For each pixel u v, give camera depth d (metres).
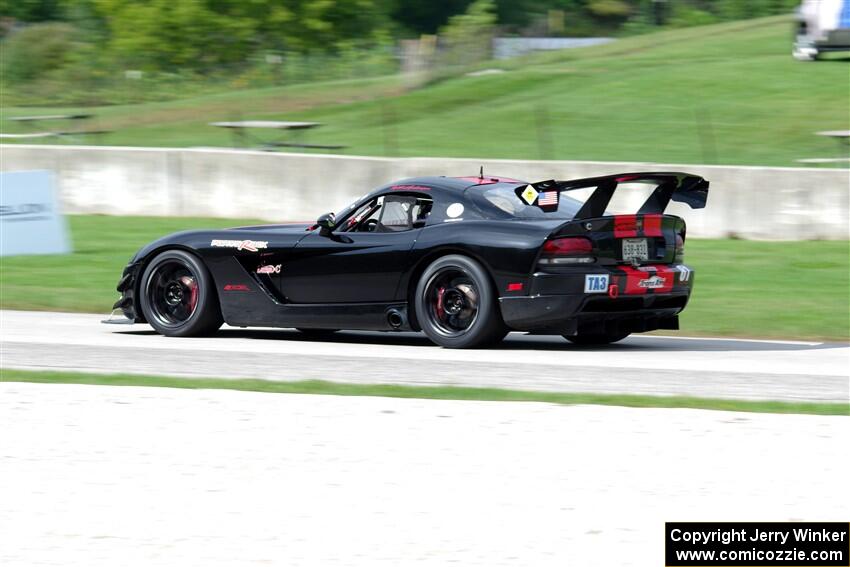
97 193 65.69
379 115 96.81
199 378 24.52
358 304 30.30
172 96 137.12
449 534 14.40
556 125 84.38
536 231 28.16
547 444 18.66
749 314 37.00
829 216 51.78
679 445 18.52
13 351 28.75
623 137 78.19
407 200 30.30
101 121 106.31
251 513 15.27
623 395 22.56
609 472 17.03
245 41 155.88
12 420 20.59
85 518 15.13
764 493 15.93
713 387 23.78
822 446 18.44
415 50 129.00
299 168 61.25
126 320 33.22
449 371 25.67
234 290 31.67
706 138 76.00
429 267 29.19
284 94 116.94
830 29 96.31
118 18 156.38
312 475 17.03
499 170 56.94
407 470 17.25
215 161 63.28
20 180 51.00
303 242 30.92
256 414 20.92
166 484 16.62
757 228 53.03
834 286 41.62
